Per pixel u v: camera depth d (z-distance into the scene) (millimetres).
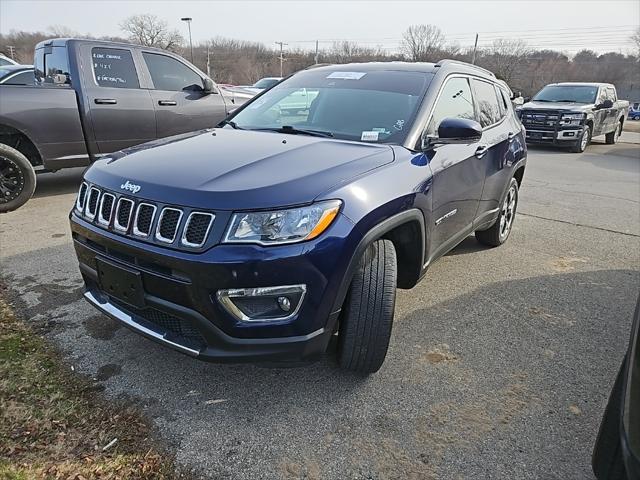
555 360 2906
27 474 1953
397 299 3658
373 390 2578
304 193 2139
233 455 2125
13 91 5387
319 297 2148
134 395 2479
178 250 2086
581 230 5605
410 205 2576
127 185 2316
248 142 2848
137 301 2277
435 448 2195
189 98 6895
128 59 6297
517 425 2352
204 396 2492
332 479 2018
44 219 5301
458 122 2814
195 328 2162
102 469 2006
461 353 2951
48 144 5684
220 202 2064
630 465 1431
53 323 3129
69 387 2504
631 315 3490
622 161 11594
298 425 2312
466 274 4172
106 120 6074
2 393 2414
